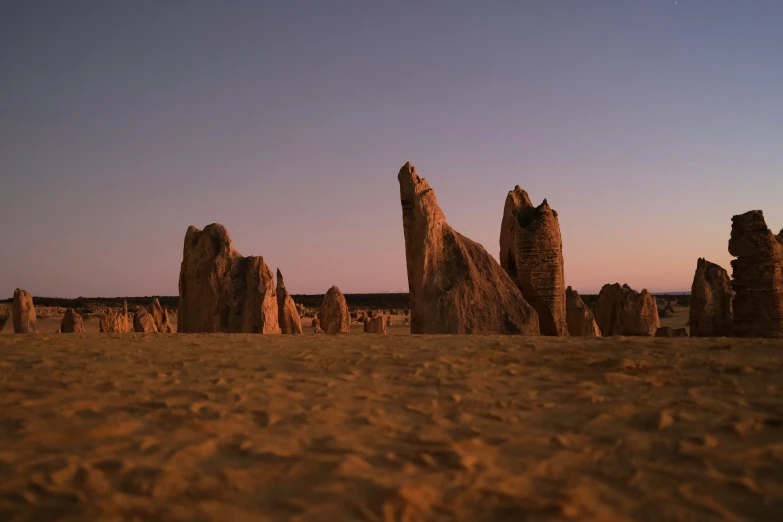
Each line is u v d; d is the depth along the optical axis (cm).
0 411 510
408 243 1873
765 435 453
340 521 299
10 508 305
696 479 362
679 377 693
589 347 972
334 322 2739
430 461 393
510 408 550
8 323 3784
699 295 1969
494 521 302
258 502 322
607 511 315
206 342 1159
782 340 1102
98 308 6228
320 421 495
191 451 404
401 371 759
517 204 1950
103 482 344
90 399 567
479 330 1717
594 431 469
